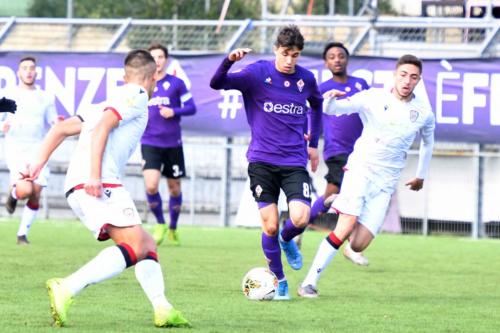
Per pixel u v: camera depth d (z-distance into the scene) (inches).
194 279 1037.8
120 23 1782.7
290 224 933.2
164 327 719.7
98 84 1744.6
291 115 898.1
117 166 703.1
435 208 1705.2
